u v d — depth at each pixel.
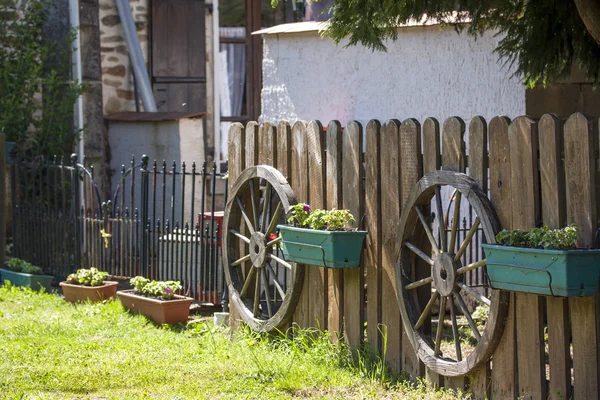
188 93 16.50
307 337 7.79
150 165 15.07
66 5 14.79
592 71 8.52
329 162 7.63
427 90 10.59
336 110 11.41
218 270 10.14
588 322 5.52
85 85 14.55
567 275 5.31
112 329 9.22
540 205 5.86
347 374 7.11
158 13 16.45
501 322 6.00
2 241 12.93
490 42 10.05
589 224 5.51
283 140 8.16
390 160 7.05
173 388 6.82
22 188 13.98
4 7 14.41
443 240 6.50
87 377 7.14
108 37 15.81
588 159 5.50
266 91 12.03
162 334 9.04
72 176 12.44
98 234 11.94
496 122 6.11
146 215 11.15
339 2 7.92
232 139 8.84
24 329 9.09
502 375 6.10
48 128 14.36
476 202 6.11
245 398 6.48
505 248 5.68
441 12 8.23
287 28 11.95
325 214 7.28
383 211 7.14
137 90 15.98
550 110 9.98
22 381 6.96
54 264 12.66
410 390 6.72
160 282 9.87
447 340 8.59
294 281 7.84
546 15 8.20
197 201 15.04
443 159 6.56
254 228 8.62
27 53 14.27
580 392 5.59
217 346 8.31
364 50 11.10
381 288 7.21
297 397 6.54
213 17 16.31
